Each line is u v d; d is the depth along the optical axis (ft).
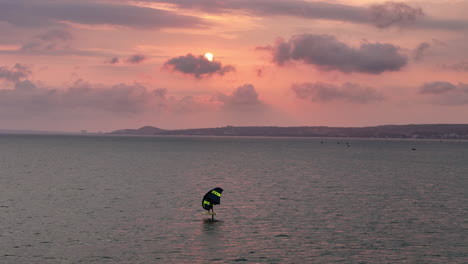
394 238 122.01
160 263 100.07
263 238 121.49
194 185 238.07
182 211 159.53
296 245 114.73
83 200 182.39
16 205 168.66
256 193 209.46
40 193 201.87
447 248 112.27
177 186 232.94
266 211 161.27
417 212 160.56
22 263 99.09
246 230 130.62
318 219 147.13
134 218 146.30
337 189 226.38
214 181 259.80
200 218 147.43
